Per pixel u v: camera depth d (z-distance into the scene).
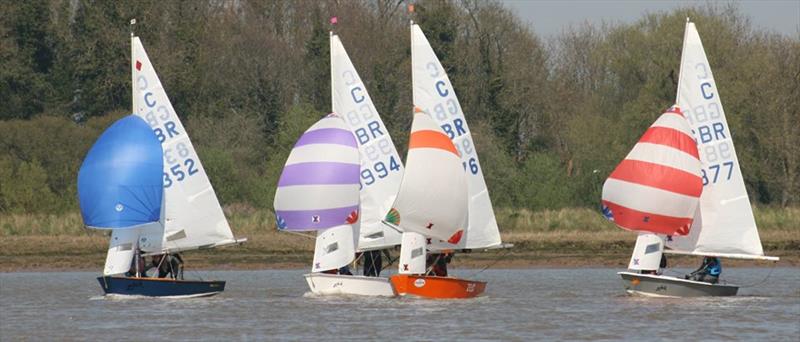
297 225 164.00
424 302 161.75
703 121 163.75
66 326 142.50
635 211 160.75
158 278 165.62
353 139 165.12
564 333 136.12
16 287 190.50
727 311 153.25
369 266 170.12
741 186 163.62
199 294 169.00
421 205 159.50
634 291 166.12
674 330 138.00
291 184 163.75
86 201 160.88
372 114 169.25
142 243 164.75
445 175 160.38
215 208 167.50
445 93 169.75
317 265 164.62
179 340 132.25
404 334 135.25
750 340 131.25
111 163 160.75
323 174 163.12
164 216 165.00
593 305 160.62
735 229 163.00
